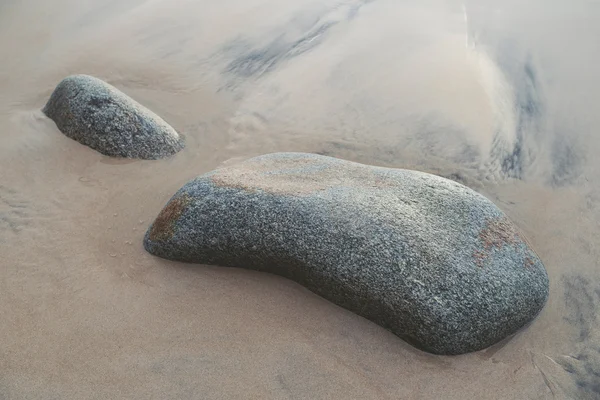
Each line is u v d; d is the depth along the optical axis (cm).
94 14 696
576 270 368
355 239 314
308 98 558
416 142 500
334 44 621
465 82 551
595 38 605
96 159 465
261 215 334
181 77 598
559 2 675
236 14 681
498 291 306
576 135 496
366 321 320
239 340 308
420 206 343
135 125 474
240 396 280
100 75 598
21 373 287
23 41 651
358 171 390
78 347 302
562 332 324
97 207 413
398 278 301
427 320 295
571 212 422
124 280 347
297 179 375
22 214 398
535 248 388
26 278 345
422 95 544
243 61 613
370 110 538
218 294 337
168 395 279
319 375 291
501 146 489
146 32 661
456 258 309
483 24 636
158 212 412
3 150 457
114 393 279
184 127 525
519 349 312
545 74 563
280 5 691
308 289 337
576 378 298
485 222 341
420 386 289
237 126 527
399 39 616
